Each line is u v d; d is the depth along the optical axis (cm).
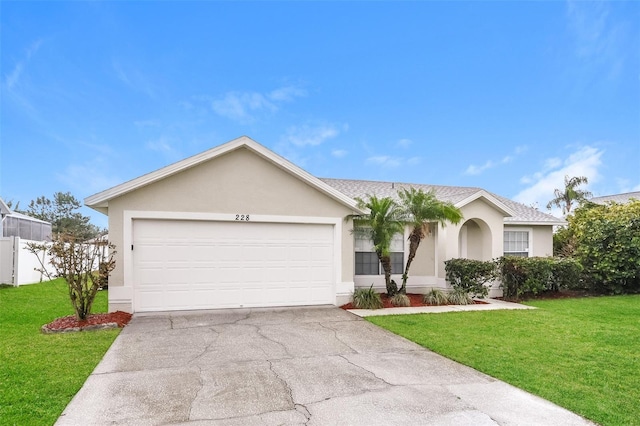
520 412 477
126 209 1071
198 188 1121
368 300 1186
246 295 1161
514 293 1436
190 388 547
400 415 467
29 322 956
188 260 1118
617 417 464
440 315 1080
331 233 1244
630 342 800
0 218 2033
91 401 500
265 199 1173
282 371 620
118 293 1055
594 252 1573
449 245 1428
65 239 929
